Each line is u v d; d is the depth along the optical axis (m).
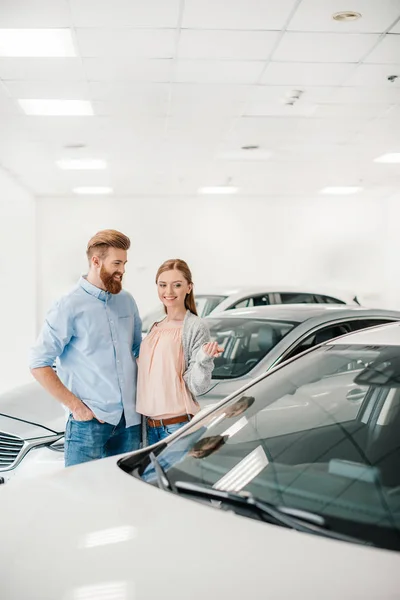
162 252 12.35
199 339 2.41
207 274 12.46
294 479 1.41
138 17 4.27
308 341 3.22
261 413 1.74
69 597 1.07
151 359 2.44
